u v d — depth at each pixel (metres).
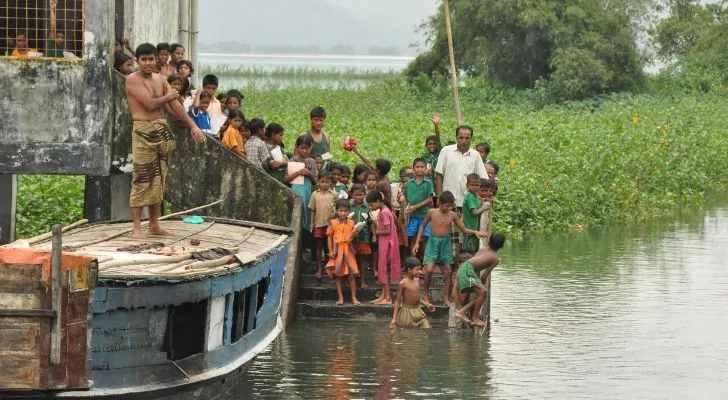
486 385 12.30
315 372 12.75
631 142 28.88
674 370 12.98
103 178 16.20
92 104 13.91
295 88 53.31
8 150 13.94
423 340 14.29
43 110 13.91
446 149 15.60
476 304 14.64
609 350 13.79
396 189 16.33
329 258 15.46
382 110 43.72
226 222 13.91
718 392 12.12
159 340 9.99
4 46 14.16
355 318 15.27
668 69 54.97
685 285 17.58
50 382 9.14
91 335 9.32
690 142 31.23
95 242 11.67
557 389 12.18
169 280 9.83
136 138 12.30
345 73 101.12
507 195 23.31
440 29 54.06
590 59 49.00
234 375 11.77
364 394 11.92
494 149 27.78
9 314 9.05
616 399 11.84
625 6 55.31
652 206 25.69
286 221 15.12
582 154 26.86
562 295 16.88
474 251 15.38
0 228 15.34
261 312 12.42
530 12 49.97
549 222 23.25
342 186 15.93
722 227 23.56
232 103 16.59
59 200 20.73
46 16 14.23
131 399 9.73
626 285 17.58
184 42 22.08
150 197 12.35
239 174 15.04
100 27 13.84
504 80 52.81
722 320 15.38
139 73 12.31
